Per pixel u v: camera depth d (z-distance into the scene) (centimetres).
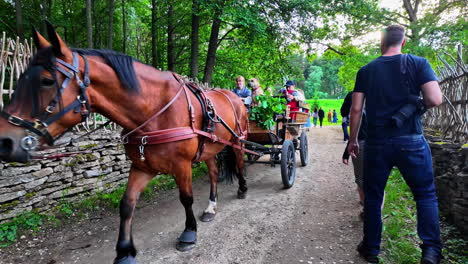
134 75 230
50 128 184
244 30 1083
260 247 298
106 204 424
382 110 226
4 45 334
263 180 552
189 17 1203
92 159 436
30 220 343
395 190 430
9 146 169
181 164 265
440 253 216
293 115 566
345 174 585
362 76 242
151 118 242
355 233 319
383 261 254
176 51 1355
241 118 430
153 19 1249
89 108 203
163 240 318
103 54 224
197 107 288
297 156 798
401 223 321
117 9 1445
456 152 321
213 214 378
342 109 348
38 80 177
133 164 265
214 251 291
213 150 336
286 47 1204
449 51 1230
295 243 304
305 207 405
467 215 282
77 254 292
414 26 1266
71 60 194
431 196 221
